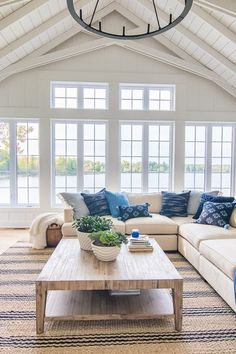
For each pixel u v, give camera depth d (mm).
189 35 4465
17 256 3637
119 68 5125
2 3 3426
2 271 3145
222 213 3566
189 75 5234
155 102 5379
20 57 4738
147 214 4035
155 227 3752
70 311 2088
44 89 5062
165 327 2105
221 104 5309
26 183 5344
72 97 5262
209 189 5535
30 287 2750
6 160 5297
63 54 4809
